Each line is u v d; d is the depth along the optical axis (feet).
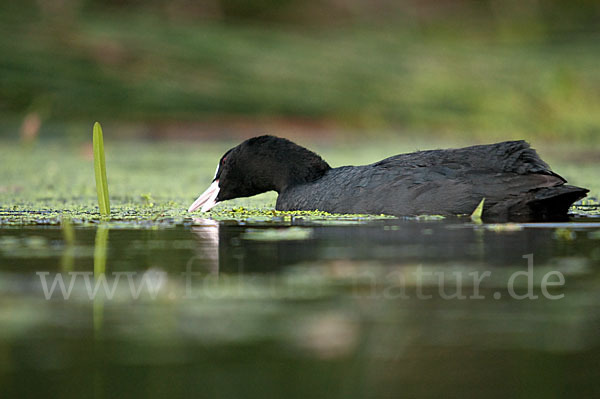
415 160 42.29
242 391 18.84
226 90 108.58
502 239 34.53
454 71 120.47
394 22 153.28
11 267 29.55
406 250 32.27
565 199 39.17
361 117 104.63
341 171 44.86
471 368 20.17
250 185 47.42
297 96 108.58
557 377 19.88
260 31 139.74
